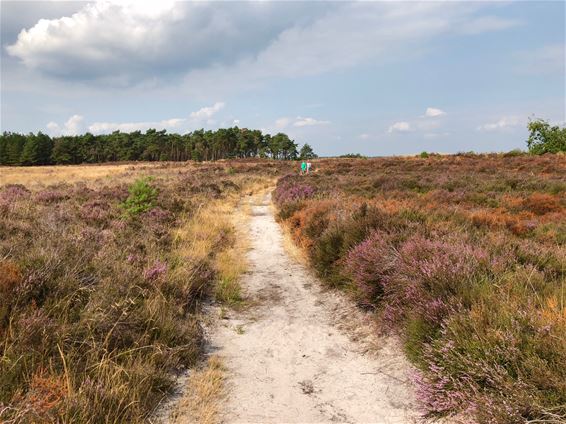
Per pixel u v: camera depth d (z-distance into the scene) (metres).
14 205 8.99
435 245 5.36
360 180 21.95
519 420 2.63
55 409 2.72
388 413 3.41
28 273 4.12
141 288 5.07
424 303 4.28
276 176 41.69
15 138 127.06
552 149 41.16
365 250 6.06
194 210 13.31
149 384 3.48
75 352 3.46
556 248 6.31
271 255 9.70
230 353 4.60
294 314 5.92
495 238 6.32
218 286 6.78
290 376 4.09
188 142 132.38
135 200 11.15
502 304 3.60
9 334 3.37
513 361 3.01
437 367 3.42
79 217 8.86
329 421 3.31
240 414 3.39
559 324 3.12
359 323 5.38
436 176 23.20
